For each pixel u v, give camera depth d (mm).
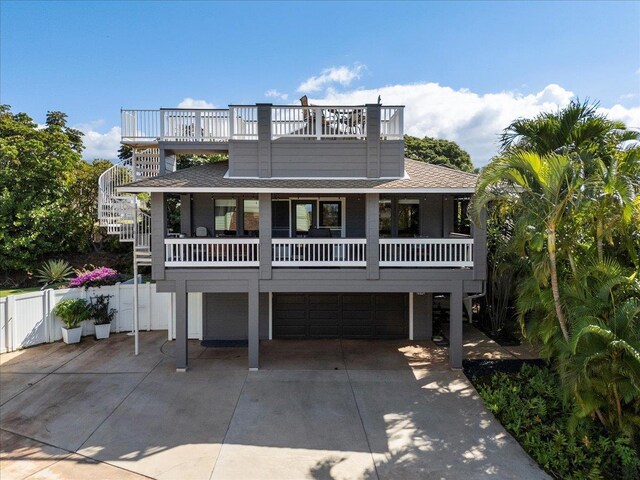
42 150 23281
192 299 13203
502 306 13531
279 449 6578
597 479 5871
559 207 7133
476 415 7871
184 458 6277
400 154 11383
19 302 11828
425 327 13094
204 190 9883
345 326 13258
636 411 6758
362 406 8227
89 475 5805
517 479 5848
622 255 8336
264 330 13156
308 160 11391
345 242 10391
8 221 22312
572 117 9867
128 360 10977
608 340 6227
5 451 6457
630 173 7266
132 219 12062
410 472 5988
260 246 10312
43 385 9203
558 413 7734
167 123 12188
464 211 13336
